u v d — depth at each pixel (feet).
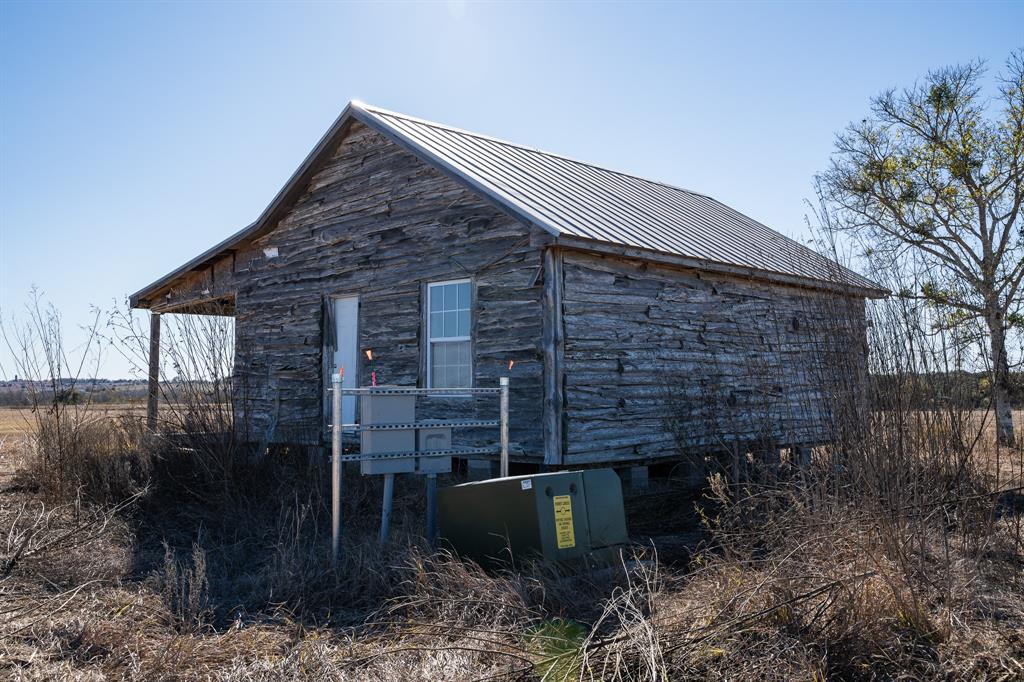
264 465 35.32
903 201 65.87
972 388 24.91
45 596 21.17
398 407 24.94
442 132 45.03
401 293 40.78
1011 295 27.81
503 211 34.22
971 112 66.28
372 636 18.11
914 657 16.01
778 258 48.73
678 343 39.65
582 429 34.19
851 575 17.58
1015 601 18.93
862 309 25.75
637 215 43.01
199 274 53.57
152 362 46.47
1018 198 62.28
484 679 15.08
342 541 25.40
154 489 32.19
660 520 32.14
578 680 14.90
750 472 33.47
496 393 35.76
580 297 34.96
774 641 16.08
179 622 19.49
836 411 25.18
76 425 35.17
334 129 43.60
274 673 15.72
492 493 22.49
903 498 20.70
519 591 19.53
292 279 46.85
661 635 16.12
